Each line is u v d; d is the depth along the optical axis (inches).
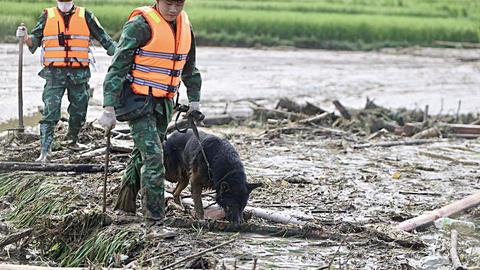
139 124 488.4
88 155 668.7
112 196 552.7
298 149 871.7
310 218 539.8
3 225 538.6
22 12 1705.2
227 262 443.8
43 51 673.0
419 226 544.4
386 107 1211.2
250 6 2728.8
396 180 721.0
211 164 510.9
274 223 529.7
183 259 432.1
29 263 485.7
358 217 568.1
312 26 2346.2
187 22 496.7
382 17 2635.3
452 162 840.3
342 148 892.6
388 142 948.0
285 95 1344.7
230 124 1040.2
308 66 1840.6
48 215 525.7
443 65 2050.9
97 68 1423.5
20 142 736.3
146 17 479.2
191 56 506.6
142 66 483.2
